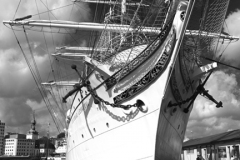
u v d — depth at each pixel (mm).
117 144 13719
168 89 12102
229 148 21484
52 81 26766
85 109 16188
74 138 18547
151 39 14422
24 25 18172
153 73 12188
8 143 172250
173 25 11562
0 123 172250
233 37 20391
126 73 13266
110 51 16078
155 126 12133
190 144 28922
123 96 13344
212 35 13422
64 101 15828
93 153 15445
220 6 12828
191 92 14711
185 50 13000
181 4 11477
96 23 19000
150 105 12352
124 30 16094
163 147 12992
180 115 14258
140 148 12703
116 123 13789
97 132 15086
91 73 15367
